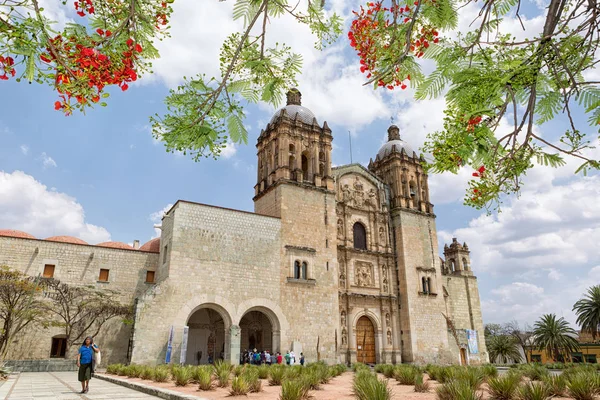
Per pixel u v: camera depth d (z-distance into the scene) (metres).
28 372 31.67
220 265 38.00
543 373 20.98
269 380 21.98
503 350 76.12
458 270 67.12
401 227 53.28
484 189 6.89
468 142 5.49
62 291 37.34
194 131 5.53
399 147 59.53
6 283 32.03
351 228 51.03
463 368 24.69
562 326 66.81
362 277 49.78
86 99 5.13
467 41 5.50
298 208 44.91
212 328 43.00
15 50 4.59
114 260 41.31
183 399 13.45
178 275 35.75
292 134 48.31
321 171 49.88
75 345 37.09
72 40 4.81
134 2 4.87
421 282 51.88
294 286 41.59
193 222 38.00
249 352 38.44
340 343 43.72
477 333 60.59
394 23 5.48
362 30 5.71
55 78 4.89
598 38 5.17
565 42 5.35
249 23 5.12
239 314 37.50
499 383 14.43
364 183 54.53
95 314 36.38
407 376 21.42
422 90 5.63
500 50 5.50
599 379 15.24
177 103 5.56
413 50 5.59
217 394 16.81
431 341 49.53
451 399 13.31
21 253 37.75
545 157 6.15
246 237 40.34
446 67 5.48
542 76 5.43
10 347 35.12
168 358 32.84
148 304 33.69
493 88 5.25
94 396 15.70
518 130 5.47
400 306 50.62
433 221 56.31
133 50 5.02
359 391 13.67
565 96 5.36
